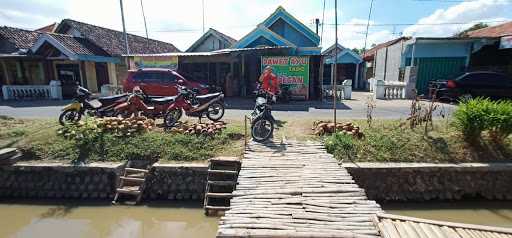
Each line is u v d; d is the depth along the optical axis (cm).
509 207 588
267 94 928
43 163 639
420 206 589
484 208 584
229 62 1658
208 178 593
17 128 797
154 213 557
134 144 689
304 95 1457
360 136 718
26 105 1323
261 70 1459
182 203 588
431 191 611
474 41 1553
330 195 460
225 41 1894
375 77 2258
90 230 514
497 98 1306
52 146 689
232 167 620
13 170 636
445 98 1374
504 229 371
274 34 1515
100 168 617
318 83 1577
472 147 673
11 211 572
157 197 607
